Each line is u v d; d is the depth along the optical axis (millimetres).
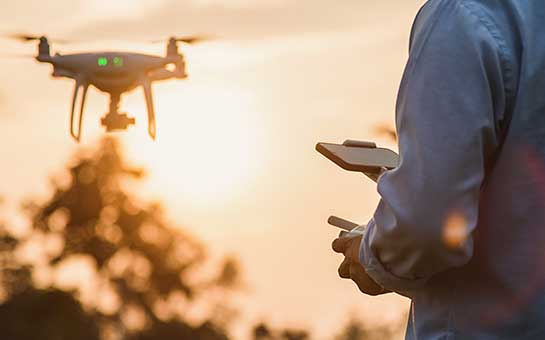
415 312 4438
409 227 4211
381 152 4777
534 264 4266
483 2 4328
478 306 4320
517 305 4281
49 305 78562
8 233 80062
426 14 4375
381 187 4285
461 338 4344
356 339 50406
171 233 80562
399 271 4320
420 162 4223
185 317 78938
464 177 4207
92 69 6824
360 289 4609
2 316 78250
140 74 6914
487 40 4273
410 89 4289
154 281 79625
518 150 4293
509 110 4297
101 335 78625
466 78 4246
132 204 81750
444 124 4227
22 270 79312
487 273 4316
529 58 4281
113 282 80438
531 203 4281
